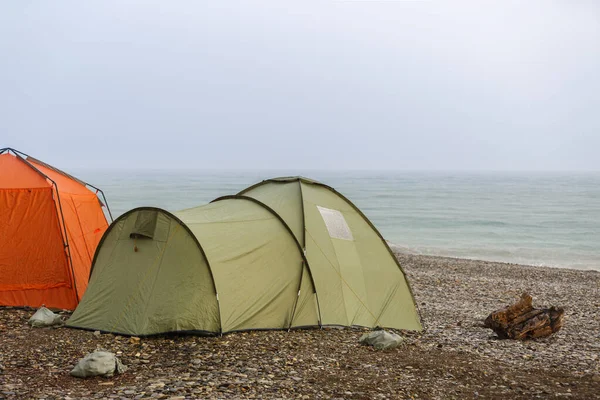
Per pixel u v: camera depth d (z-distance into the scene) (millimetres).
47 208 12414
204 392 7055
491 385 7820
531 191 112438
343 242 12242
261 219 11625
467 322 13766
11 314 11484
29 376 7598
